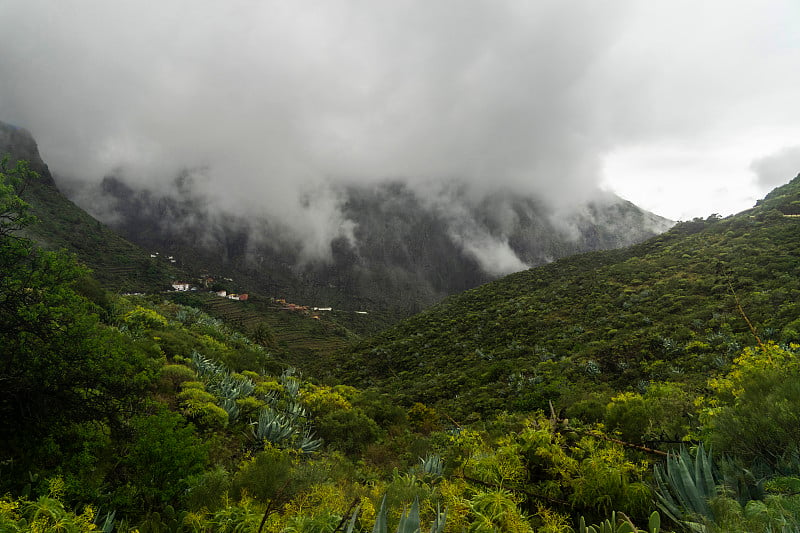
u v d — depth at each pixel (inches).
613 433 153.1
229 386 451.2
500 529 93.8
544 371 1034.1
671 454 122.2
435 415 693.9
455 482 125.2
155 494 180.4
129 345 443.5
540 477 124.7
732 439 118.6
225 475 215.8
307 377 850.8
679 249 2028.8
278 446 333.7
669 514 96.3
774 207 2111.2
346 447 424.2
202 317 1120.2
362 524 119.0
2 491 169.0
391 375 1734.7
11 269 217.0
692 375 657.6
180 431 203.8
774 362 151.9
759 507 84.6
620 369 889.5
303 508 134.5
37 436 207.5
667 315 1202.0
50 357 213.8
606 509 105.0
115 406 239.0
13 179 223.5
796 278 1056.8
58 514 105.2
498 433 254.5
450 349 1796.3
